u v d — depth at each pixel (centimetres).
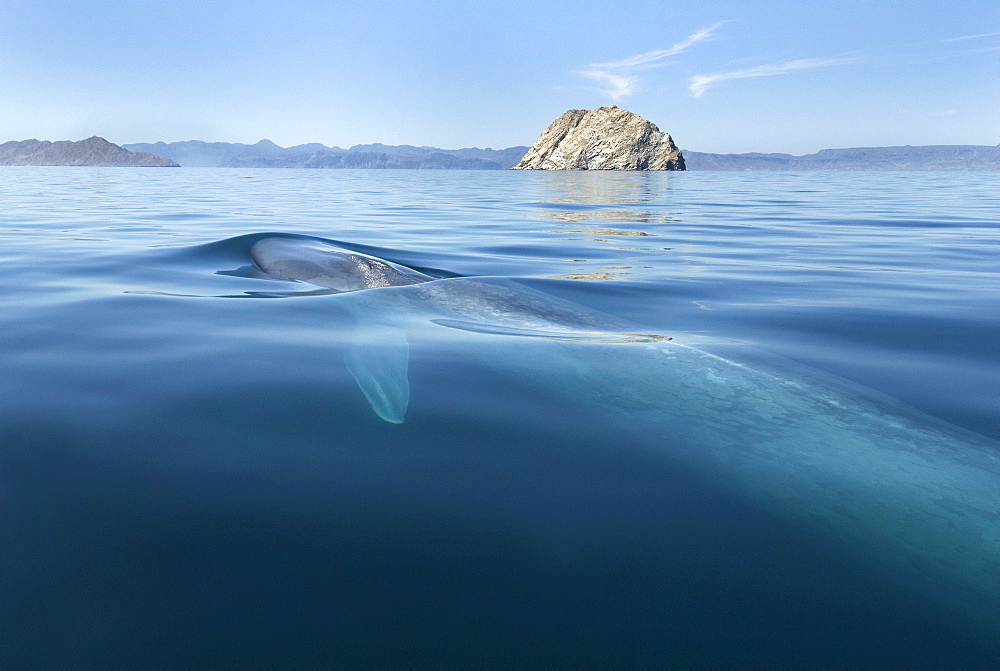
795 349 670
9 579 269
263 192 4069
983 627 266
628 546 309
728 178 8844
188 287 864
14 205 2492
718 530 328
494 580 280
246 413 440
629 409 482
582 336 677
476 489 354
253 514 321
